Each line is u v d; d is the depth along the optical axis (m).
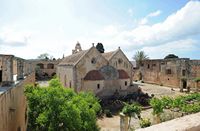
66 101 17.91
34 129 16.56
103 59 44.69
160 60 63.47
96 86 42.66
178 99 28.58
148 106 39.56
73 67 41.56
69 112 16.41
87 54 42.94
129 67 48.19
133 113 24.86
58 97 17.12
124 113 24.39
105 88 44.34
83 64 42.50
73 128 16.44
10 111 13.18
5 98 11.59
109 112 35.88
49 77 82.75
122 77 45.97
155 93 50.53
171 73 59.44
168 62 60.50
